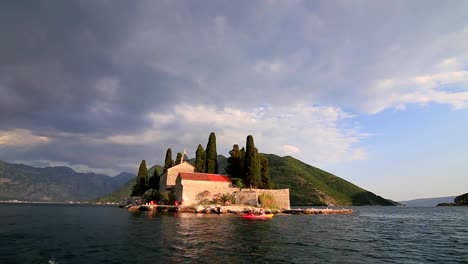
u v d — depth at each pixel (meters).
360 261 22.53
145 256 22.95
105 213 87.50
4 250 25.52
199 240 30.77
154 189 106.88
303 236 35.84
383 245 30.59
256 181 87.19
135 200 120.75
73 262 21.12
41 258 22.42
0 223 52.34
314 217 73.62
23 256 23.12
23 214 84.56
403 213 118.75
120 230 39.59
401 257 24.41
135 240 30.70
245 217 62.56
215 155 101.25
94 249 25.78
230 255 23.55
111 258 22.30
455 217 88.25
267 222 53.62
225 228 41.69
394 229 48.19
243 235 35.06
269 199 83.81
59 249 25.91
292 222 55.53
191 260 21.66
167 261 21.33
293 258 22.95
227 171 98.69
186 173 82.69
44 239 31.81
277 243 29.92
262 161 97.12
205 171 100.12
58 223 52.03
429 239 35.84
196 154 105.50
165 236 33.47
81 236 34.06
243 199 81.31
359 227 50.47
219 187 81.62
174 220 53.72
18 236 34.41
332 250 26.86
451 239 35.97
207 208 72.62
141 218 59.22
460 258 24.28
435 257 24.62
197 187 79.62
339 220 65.56
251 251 25.36
